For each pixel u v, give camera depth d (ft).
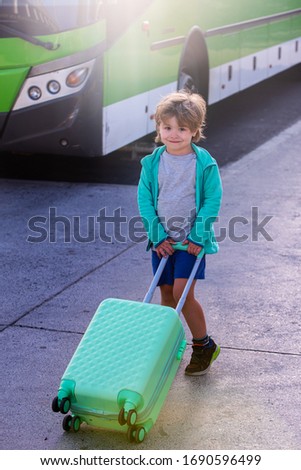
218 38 50.01
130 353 18.10
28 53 36.52
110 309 19.20
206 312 25.35
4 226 34.12
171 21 43.80
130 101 40.47
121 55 39.22
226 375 21.45
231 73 52.70
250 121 54.39
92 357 18.24
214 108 59.00
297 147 46.93
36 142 37.86
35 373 21.62
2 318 25.17
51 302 26.40
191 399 20.25
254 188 38.96
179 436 18.66
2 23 36.42
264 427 18.98
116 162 44.04
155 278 20.24
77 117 37.42
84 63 37.09
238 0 52.54
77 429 18.62
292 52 63.93
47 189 39.29
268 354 22.57
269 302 26.11
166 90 44.16
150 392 17.74
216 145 47.65
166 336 18.40
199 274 20.94
